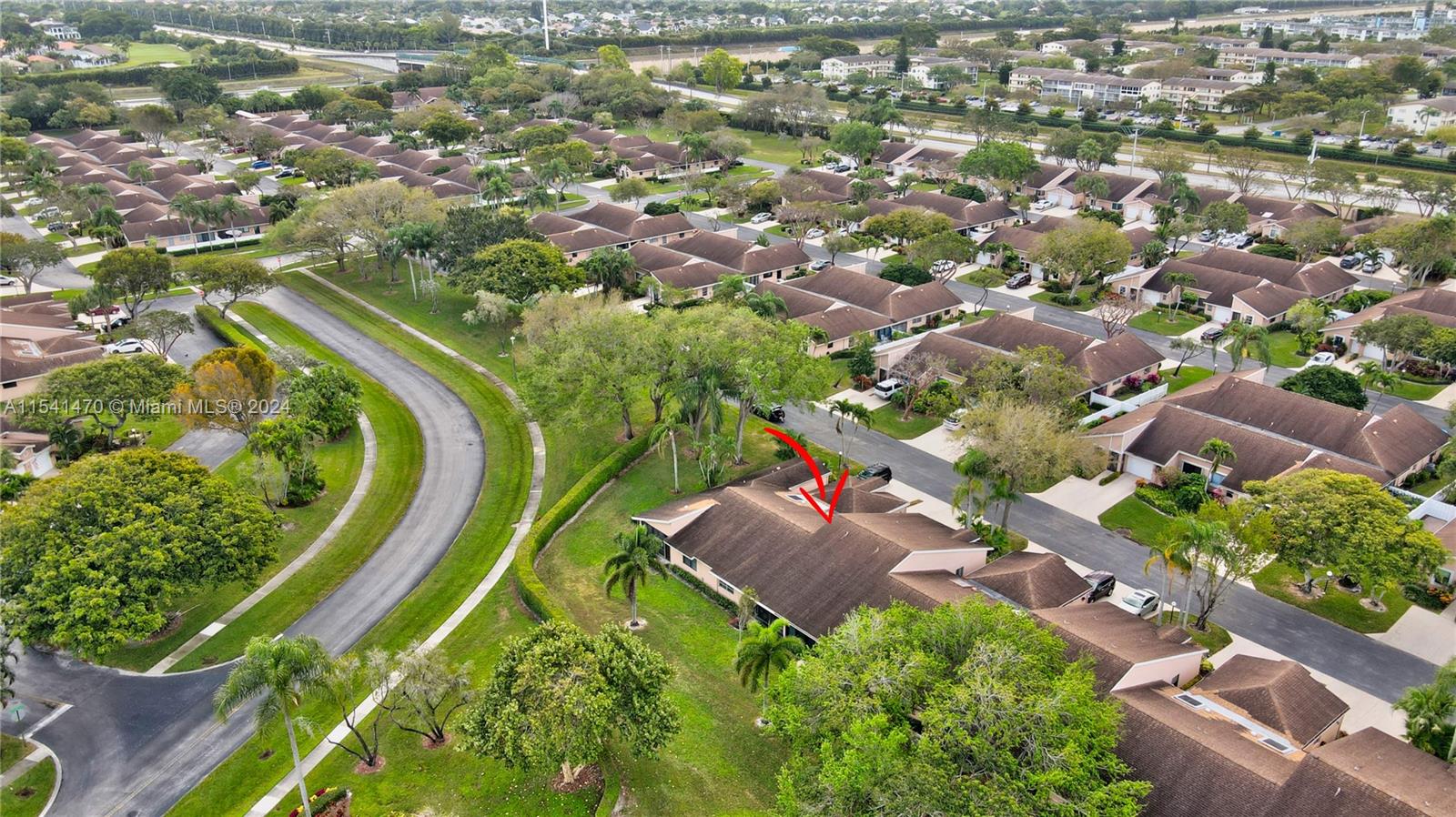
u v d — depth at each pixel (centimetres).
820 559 7331
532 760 5097
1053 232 14612
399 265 16462
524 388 9694
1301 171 18488
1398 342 11150
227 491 7406
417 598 7706
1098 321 13525
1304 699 5825
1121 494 9162
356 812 5528
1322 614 7344
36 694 6625
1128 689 5809
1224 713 5719
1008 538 8375
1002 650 5119
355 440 10456
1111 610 6806
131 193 19562
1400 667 6738
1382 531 6812
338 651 7050
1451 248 13988
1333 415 9412
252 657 5091
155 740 6216
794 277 15612
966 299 14525
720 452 8950
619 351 9462
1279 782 4888
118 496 6962
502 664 5597
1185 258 14988
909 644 5478
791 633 6956
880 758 4619
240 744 6181
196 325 13738
